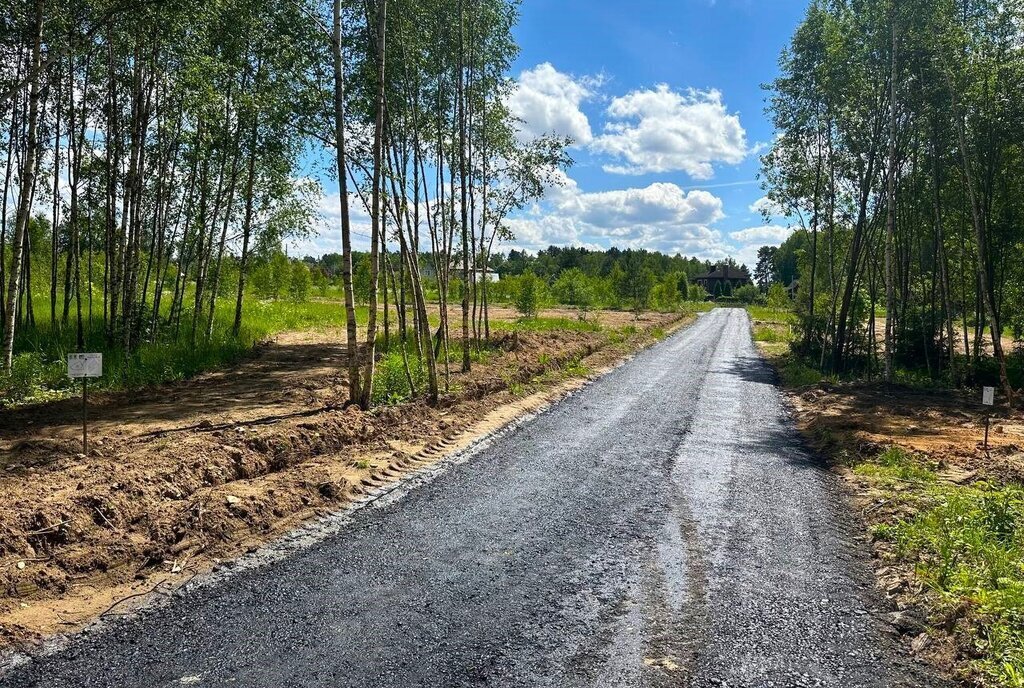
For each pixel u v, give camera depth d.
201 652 4.23
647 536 6.50
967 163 15.16
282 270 44.59
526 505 7.34
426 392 12.74
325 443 8.96
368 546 6.06
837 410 13.46
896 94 16.05
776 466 9.29
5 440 8.21
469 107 15.16
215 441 8.12
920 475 8.49
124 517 6.00
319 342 21.91
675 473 8.80
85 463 7.20
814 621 4.84
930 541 6.06
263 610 4.81
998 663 4.13
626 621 4.77
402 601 5.00
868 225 20.84
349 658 4.19
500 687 3.92
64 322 15.91
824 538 6.55
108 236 15.49
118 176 15.69
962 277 18.28
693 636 4.58
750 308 80.50
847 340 21.66
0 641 4.24
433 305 46.44
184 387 12.80
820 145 21.89
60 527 5.55
